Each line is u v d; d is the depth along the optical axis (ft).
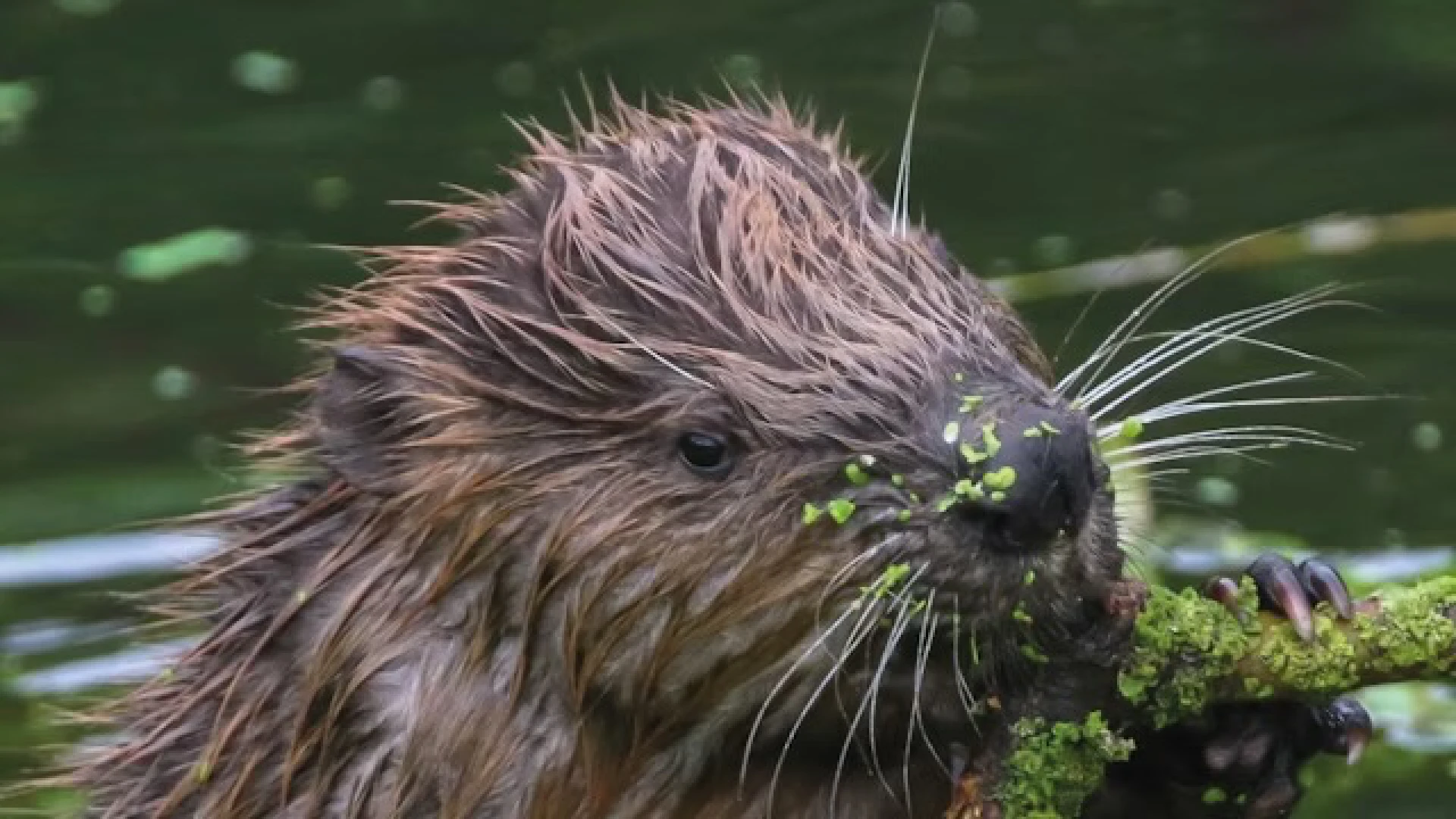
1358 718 29.45
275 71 60.23
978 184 54.24
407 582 30.58
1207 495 47.44
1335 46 59.93
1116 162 55.11
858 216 31.04
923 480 27.55
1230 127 56.29
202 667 32.89
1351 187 53.42
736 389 28.58
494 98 58.08
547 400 29.60
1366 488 47.11
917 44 60.29
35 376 51.01
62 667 43.80
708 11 62.18
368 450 30.86
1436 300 50.34
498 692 30.22
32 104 59.16
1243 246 51.44
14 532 47.03
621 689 29.60
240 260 53.36
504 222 31.55
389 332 31.32
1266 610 28.17
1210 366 48.65
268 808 31.71
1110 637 28.07
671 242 29.86
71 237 54.34
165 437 49.24
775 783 29.48
